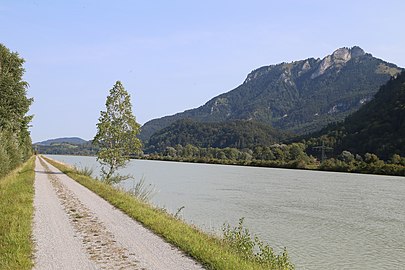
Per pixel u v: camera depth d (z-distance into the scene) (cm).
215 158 17925
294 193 5000
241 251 1345
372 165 10400
